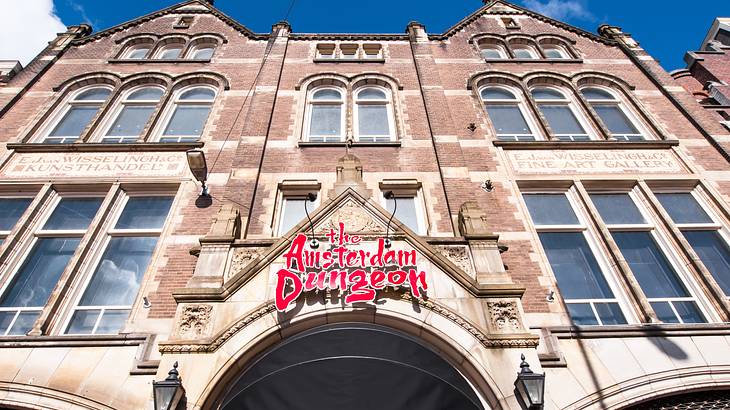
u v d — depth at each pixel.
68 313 7.61
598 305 8.17
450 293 6.34
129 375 6.43
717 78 17.06
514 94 13.32
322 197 9.73
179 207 9.23
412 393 7.16
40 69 13.28
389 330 6.17
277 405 7.09
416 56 14.42
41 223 9.01
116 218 9.23
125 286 8.16
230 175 9.89
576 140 11.51
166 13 17.11
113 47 15.01
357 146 11.01
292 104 12.40
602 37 16.06
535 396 5.08
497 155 10.80
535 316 7.56
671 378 6.66
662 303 8.24
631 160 10.82
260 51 14.80
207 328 5.89
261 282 6.42
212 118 11.61
